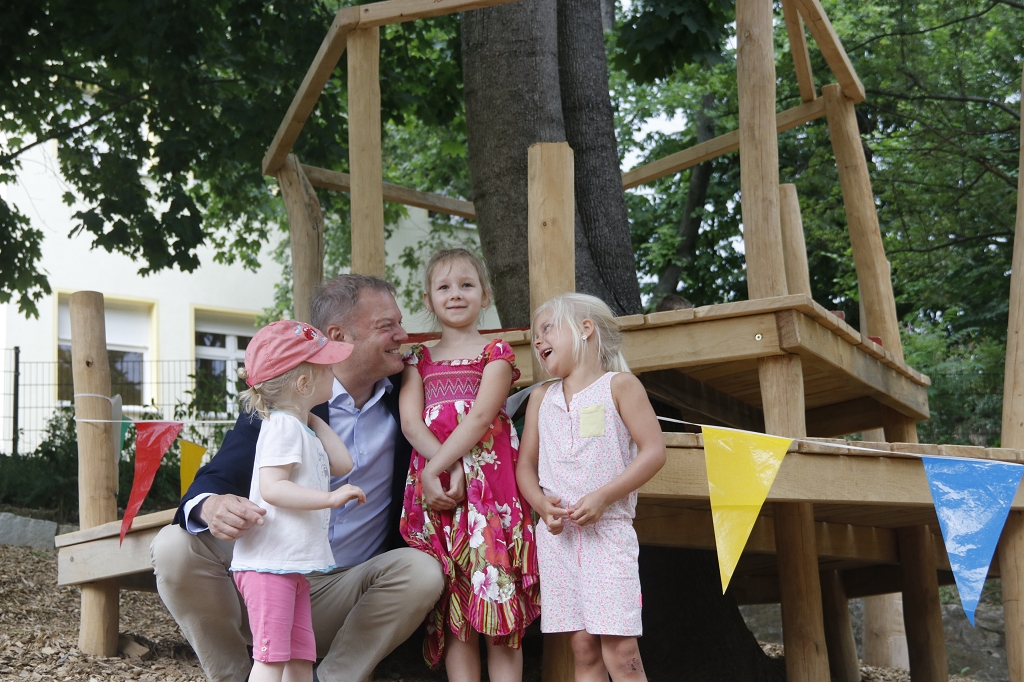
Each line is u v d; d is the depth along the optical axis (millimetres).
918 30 13633
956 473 2824
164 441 3971
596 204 6305
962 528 2752
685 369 4652
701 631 5641
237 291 18938
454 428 3061
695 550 5738
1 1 7977
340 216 11570
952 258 13844
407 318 18156
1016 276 4133
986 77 13547
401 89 9969
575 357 3070
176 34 8211
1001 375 11594
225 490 2863
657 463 2859
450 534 2984
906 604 5398
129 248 9883
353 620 2961
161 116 9219
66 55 9281
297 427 2719
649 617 5734
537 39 6203
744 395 5578
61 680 3854
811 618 3803
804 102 5934
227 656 3045
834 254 14711
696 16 7871
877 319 5637
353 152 4074
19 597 5621
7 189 16766
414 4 4020
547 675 3209
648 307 15195
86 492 4492
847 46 13852
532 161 3441
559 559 2914
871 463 3414
